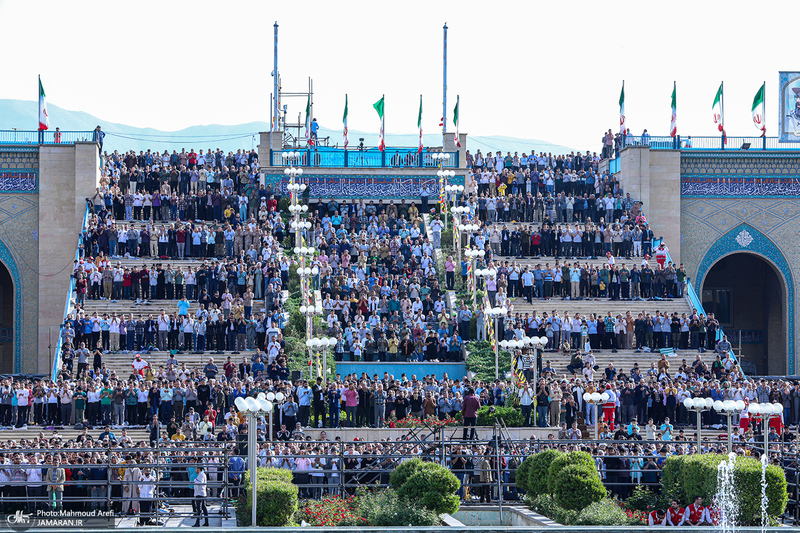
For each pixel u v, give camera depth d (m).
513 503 35.19
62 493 33.38
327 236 59.53
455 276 56.69
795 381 54.91
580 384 45.19
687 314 55.53
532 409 44.09
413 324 51.31
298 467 34.84
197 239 57.69
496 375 46.59
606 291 57.12
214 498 32.25
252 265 55.22
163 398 43.19
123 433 36.31
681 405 45.34
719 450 36.75
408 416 42.97
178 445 35.53
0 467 31.73
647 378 47.09
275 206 62.59
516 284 56.44
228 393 43.38
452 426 41.97
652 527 27.73
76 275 53.84
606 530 27.62
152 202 61.16
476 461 35.56
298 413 42.91
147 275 54.09
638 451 36.91
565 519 31.20
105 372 46.56
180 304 51.75
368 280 53.97
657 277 56.97
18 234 62.62
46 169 62.56
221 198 61.47
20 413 43.44
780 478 30.69
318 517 30.75
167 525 31.84
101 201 60.84
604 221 61.34
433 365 49.81
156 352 50.00
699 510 30.58
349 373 49.53
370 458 35.12
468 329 51.78
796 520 33.09
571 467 31.91
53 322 62.22
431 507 30.78
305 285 52.28
